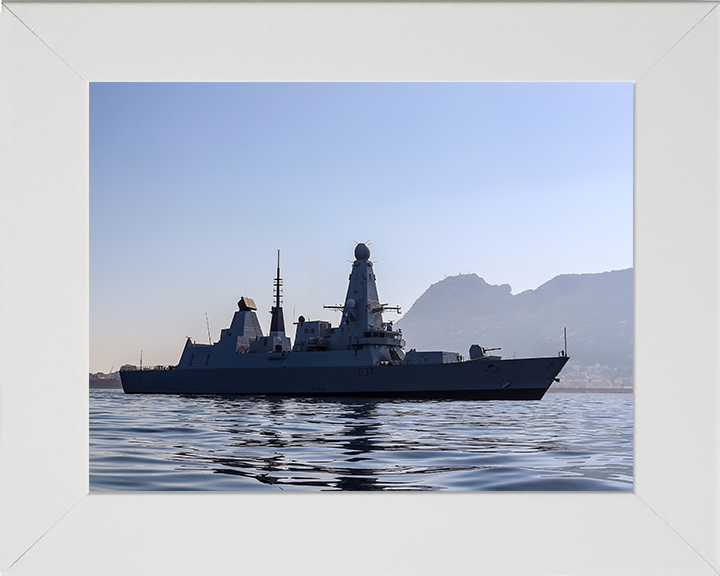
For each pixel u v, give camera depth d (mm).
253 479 7094
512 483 6938
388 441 11094
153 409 20250
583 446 10734
